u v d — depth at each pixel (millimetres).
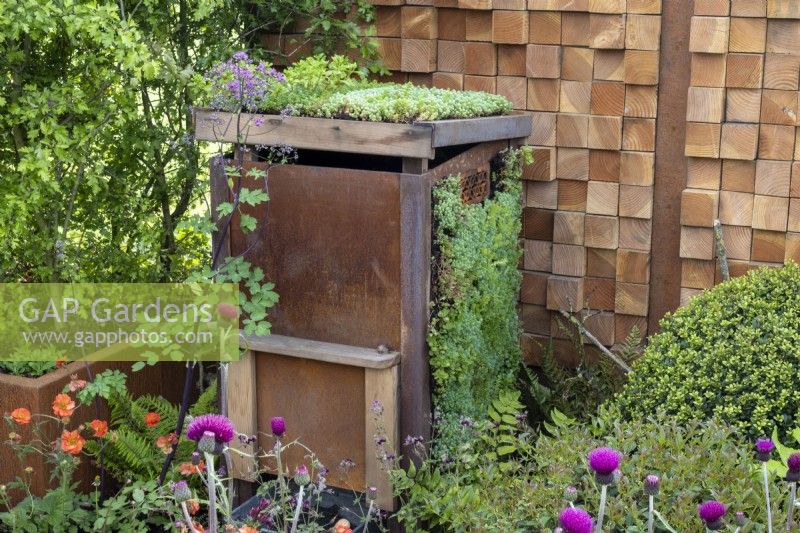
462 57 4156
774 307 3410
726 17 3670
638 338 3973
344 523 3014
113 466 3746
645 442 3164
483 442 3748
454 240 3457
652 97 3877
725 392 3357
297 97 3559
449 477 3426
